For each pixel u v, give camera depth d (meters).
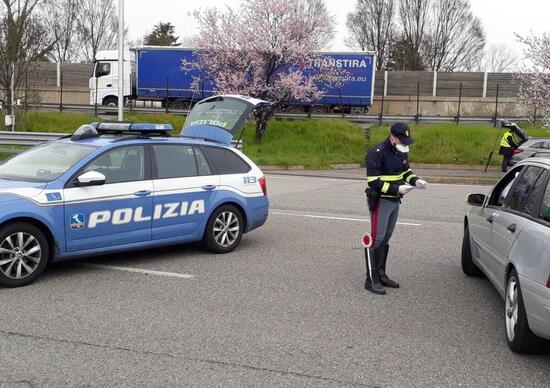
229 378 4.05
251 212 8.17
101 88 34.22
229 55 26.73
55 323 5.04
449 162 24.39
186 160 7.57
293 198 13.62
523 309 4.45
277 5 26.67
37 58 26.03
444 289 6.46
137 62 32.91
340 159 24.52
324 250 8.23
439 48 60.19
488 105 37.59
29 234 6.04
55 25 49.81
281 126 27.80
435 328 5.20
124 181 6.84
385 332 5.06
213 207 7.69
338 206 12.52
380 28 60.91
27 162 6.91
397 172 6.29
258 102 9.30
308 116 30.02
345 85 32.12
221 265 7.22
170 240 7.31
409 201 13.57
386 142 6.34
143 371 4.12
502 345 4.82
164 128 7.47
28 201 6.02
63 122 26.45
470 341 4.90
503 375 4.22
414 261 7.76
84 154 6.70
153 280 6.46
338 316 5.45
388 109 41.53
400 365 4.36
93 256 7.01
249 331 4.97
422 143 25.36
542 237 4.34
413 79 43.38
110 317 5.23
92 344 4.59
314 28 27.73
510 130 21.28
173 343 4.65
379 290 6.19
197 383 3.96
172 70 32.72
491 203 6.12
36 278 6.21
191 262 7.32
